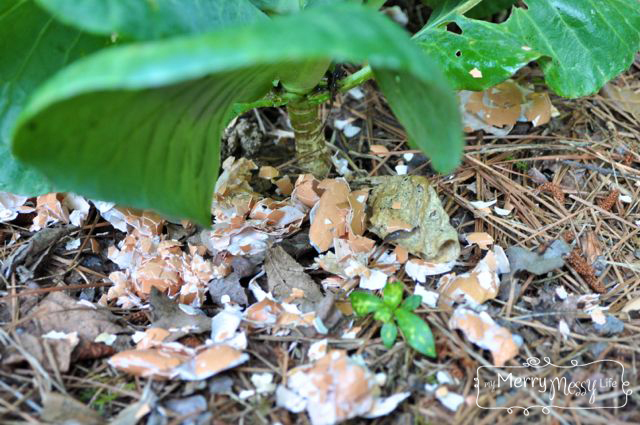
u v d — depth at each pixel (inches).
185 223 22.8
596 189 24.1
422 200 22.3
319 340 20.1
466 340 20.2
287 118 26.8
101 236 23.2
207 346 19.8
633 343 20.2
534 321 20.7
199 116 18.0
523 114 25.6
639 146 25.3
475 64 21.7
